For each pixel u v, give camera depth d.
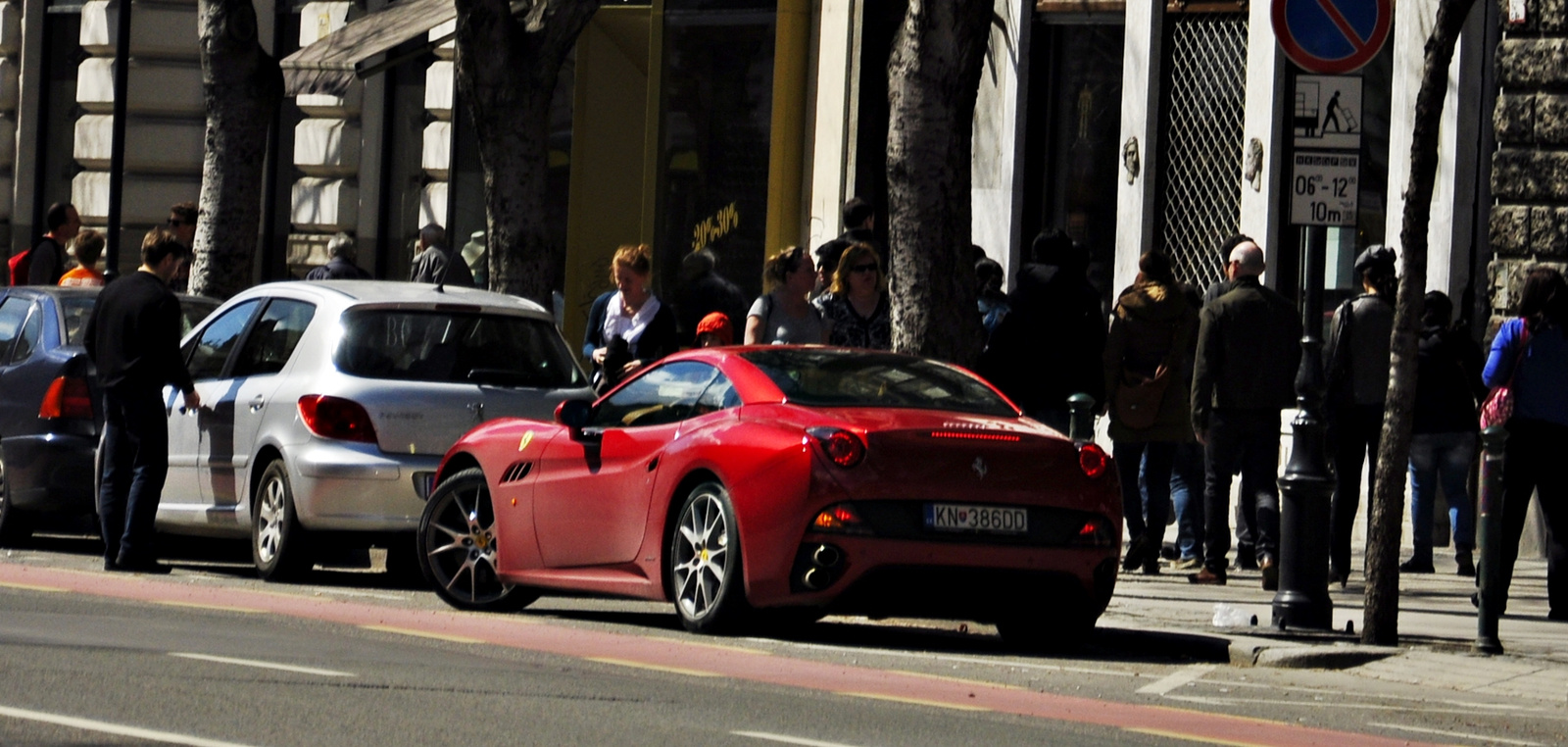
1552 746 18.42
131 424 29.73
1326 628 25.00
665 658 21.61
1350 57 24.88
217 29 42.00
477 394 28.91
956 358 28.48
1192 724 18.67
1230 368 30.69
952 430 22.88
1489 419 28.20
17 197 56.75
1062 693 20.56
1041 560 22.91
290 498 28.58
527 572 25.98
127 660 19.34
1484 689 21.42
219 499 30.38
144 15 53.81
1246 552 33.62
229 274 42.25
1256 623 25.36
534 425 26.36
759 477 22.73
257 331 30.62
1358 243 38.06
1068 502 23.12
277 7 52.75
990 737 17.20
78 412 32.56
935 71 28.33
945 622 26.47
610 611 27.41
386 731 16.03
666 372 25.12
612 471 24.80
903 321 28.55
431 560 26.91
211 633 22.00
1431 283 36.66
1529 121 35.62
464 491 27.16
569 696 18.36
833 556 22.23
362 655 20.72
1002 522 22.81
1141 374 32.28
